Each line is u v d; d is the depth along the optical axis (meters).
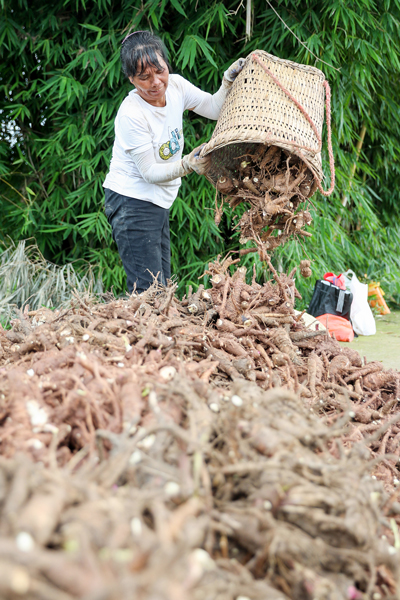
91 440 1.07
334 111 4.25
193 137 4.05
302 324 2.38
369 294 5.06
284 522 0.92
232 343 1.97
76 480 0.84
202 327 2.03
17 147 4.35
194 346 1.89
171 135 2.57
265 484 0.93
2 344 1.94
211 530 0.88
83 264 4.38
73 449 1.18
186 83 2.61
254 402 1.15
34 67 4.24
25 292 3.80
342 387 1.99
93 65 3.70
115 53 3.74
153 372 1.38
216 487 0.98
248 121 1.97
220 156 2.26
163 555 0.65
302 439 1.06
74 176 4.27
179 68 4.00
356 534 0.89
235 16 3.94
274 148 2.04
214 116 2.66
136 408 1.12
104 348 1.73
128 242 2.75
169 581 0.62
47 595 0.58
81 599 0.59
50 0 3.99
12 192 4.48
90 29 3.89
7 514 0.68
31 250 4.29
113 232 2.83
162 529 0.70
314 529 0.91
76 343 1.70
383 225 6.07
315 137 2.05
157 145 2.53
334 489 0.96
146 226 2.71
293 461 0.97
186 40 3.59
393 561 0.93
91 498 0.78
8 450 1.05
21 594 0.57
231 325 2.12
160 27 3.91
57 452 1.06
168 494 0.86
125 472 0.95
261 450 1.01
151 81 2.29
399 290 5.13
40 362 1.47
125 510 0.76
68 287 3.89
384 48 4.29
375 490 1.10
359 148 5.04
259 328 2.15
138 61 2.22
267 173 2.10
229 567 0.86
